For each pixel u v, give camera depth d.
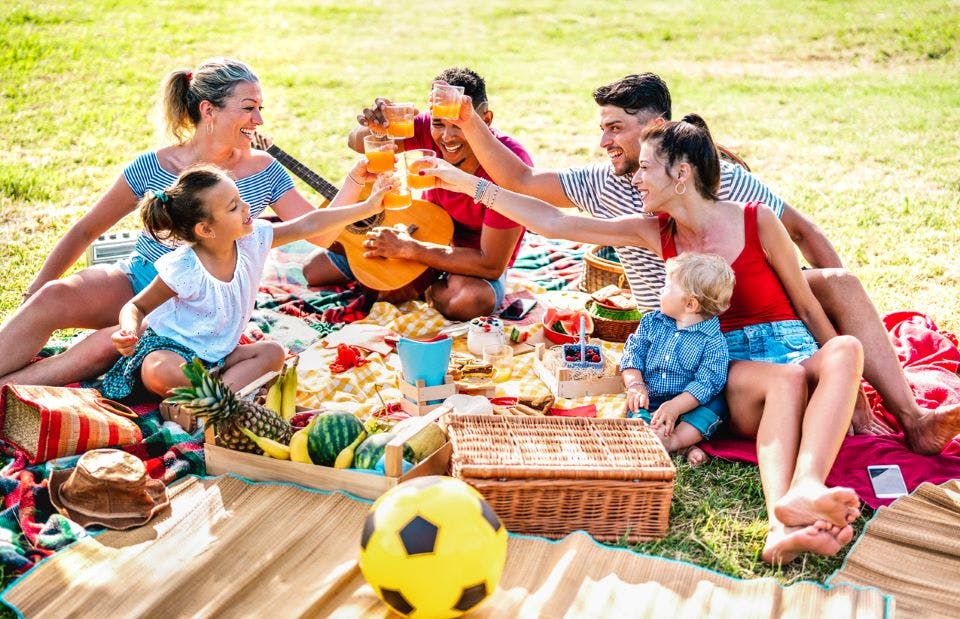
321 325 5.25
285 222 4.60
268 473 3.66
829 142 10.22
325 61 14.00
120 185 4.73
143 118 10.20
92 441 3.71
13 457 3.73
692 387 3.99
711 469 3.91
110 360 4.27
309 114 11.19
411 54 14.76
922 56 14.53
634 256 4.59
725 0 18.80
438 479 2.88
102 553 3.20
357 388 4.50
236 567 3.15
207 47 14.03
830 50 15.10
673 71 14.12
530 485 3.31
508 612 2.94
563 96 12.61
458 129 5.12
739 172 4.58
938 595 3.12
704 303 3.96
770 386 3.77
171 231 4.03
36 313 4.21
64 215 7.07
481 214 5.47
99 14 14.98
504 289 5.54
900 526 3.45
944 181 8.66
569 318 5.00
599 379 4.46
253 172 4.89
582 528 3.43
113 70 12.14
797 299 4.15
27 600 2.96
